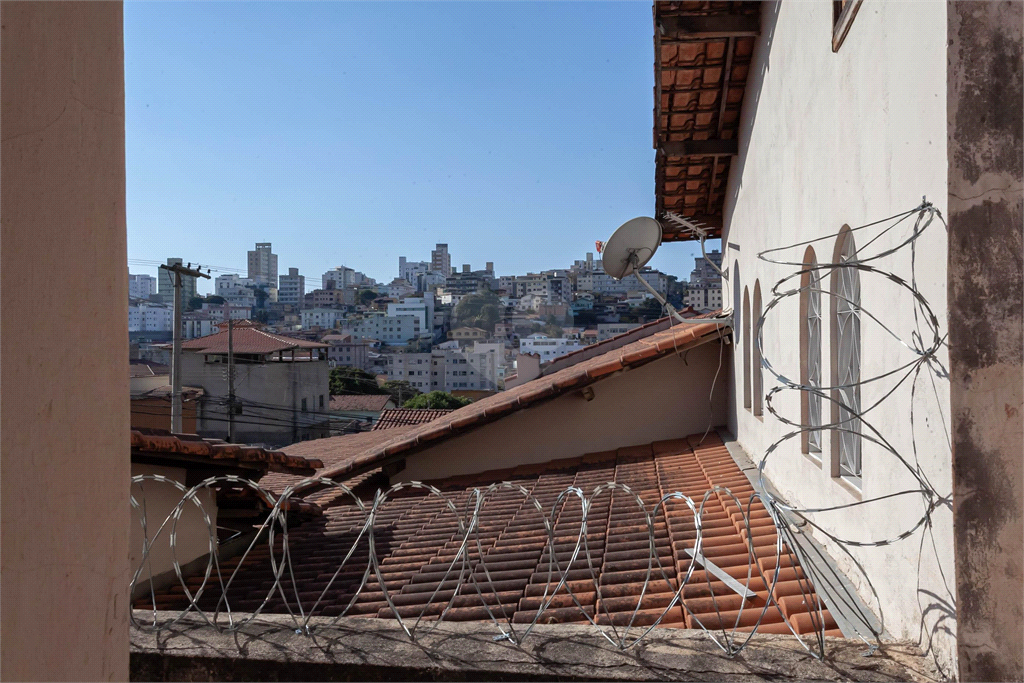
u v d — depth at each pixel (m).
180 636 2.94
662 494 6.80
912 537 2.90
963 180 2.52
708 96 8.62
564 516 6.55
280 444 41.97
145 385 33.69
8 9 1.48
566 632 2.82
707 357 10.56
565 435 10.58
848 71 3.91
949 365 2.52
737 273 9.37
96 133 1.75
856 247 3.77
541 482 8.66
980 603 2.46
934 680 2.49
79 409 1.69
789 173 5.73
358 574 5.61
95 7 1.74
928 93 2.71
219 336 45.03
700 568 4.53
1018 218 2.51
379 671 2.65
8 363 1.48
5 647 1.47
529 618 4.14
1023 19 2.52
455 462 10.59
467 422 10.25
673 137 9.45
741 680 2.44
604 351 15.25
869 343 3.52
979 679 2.45
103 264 1.78
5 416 1.47
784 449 5.97
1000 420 2.49
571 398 10.62
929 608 2.70
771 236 6.64
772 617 3.78
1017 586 2.46
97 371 1.76
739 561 4.58
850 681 2.47
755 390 7.91
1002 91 2.52
